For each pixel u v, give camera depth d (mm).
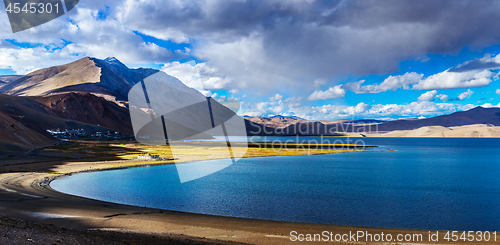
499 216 36250
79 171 72250
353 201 44094
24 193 40656
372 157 143125
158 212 33062
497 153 180125
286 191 51625
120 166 81688
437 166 106000
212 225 28297
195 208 36969
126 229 25000
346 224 31219
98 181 58812
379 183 64438
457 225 31859
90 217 28891
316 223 30734
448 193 53844
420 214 36688
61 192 44500
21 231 12078
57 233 14102
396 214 36344
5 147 101938
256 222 30078
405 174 81875
